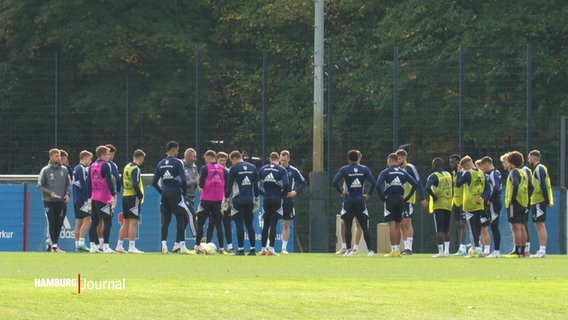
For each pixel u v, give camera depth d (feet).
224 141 285.02
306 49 323.98
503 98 277.23
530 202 186.80
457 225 220.02
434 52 298.15
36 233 236.02
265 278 125.39
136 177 195.00
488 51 287.89
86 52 322.14
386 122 279.28
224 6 351.25
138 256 177.17
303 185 202.69
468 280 126.00
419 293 109.50
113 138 284.00
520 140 270.26
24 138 283.38
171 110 284.20
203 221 192.34
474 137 271.69
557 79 303.48
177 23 344.49
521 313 97.76
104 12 334.24
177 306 96.84
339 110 283.59
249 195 185.26
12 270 136.05
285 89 301.84
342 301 101.81
